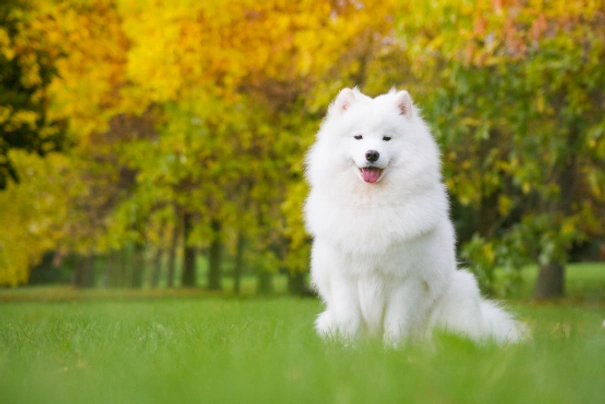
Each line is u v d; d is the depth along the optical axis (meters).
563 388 2.85
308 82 13.95
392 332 4.79
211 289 19.70
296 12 13.64
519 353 3.58
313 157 5.19
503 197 14.30
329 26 13.22
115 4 14.94
